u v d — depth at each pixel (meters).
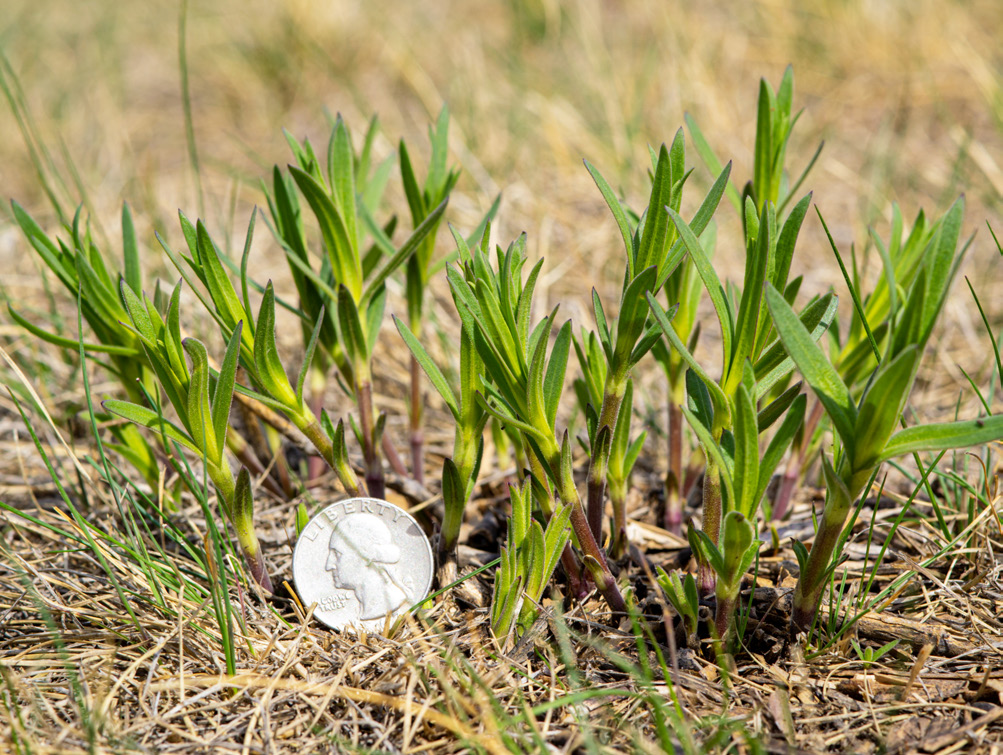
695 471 0.33
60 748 0.27
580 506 0.28
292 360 0.40
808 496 0.34
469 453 0.29
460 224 0.51
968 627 0.29
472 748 0.27
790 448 0.35
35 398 0.31
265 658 0.29
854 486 0.26
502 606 0.28
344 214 0.31
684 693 0.28
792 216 0.27
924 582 0.30
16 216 0.31
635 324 0.27
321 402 0.34
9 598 0.30
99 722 0.27
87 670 0.28
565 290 0.46
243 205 0.56
